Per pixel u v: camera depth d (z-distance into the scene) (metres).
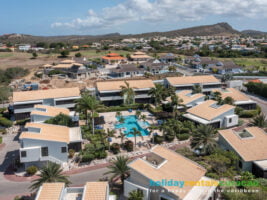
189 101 79.88
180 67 169.25
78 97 81.75
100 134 64.44
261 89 103.94
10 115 80.12
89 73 132.38
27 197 40.91
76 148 55.69
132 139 62.84
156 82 99.25
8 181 46.03
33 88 109.94
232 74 140.12
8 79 129.75
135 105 86.31
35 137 48.84
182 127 64.81
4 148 59.25
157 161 42.84
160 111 80.12
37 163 50.00
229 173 43.34
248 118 78.12
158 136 61.25
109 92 86.06
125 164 41.66
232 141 50.53
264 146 49.25
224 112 68.12
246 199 37.12
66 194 36.00
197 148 51.75
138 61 184.62
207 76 104.00
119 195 40.56
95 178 46.47
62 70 138.12
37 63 173.50
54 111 68.25
